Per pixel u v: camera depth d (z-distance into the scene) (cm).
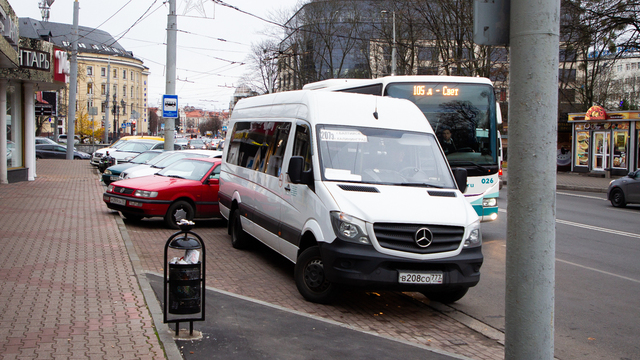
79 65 6800
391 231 575
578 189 2567
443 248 584
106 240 884
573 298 698
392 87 1073
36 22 6544
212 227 1191
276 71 5128
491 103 1102
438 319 614
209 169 1180
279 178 757
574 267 873
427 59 3819
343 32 4684
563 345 536
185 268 459
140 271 686
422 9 3366
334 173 646
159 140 2653
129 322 490
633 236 1190
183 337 463
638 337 560
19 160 1959
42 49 1800
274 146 814
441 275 577
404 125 731
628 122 2991
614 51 2541
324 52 4847
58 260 727
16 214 1127
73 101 3431
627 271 848
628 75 5225
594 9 2428
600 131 3184
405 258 570
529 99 296
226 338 467
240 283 717
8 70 1673
